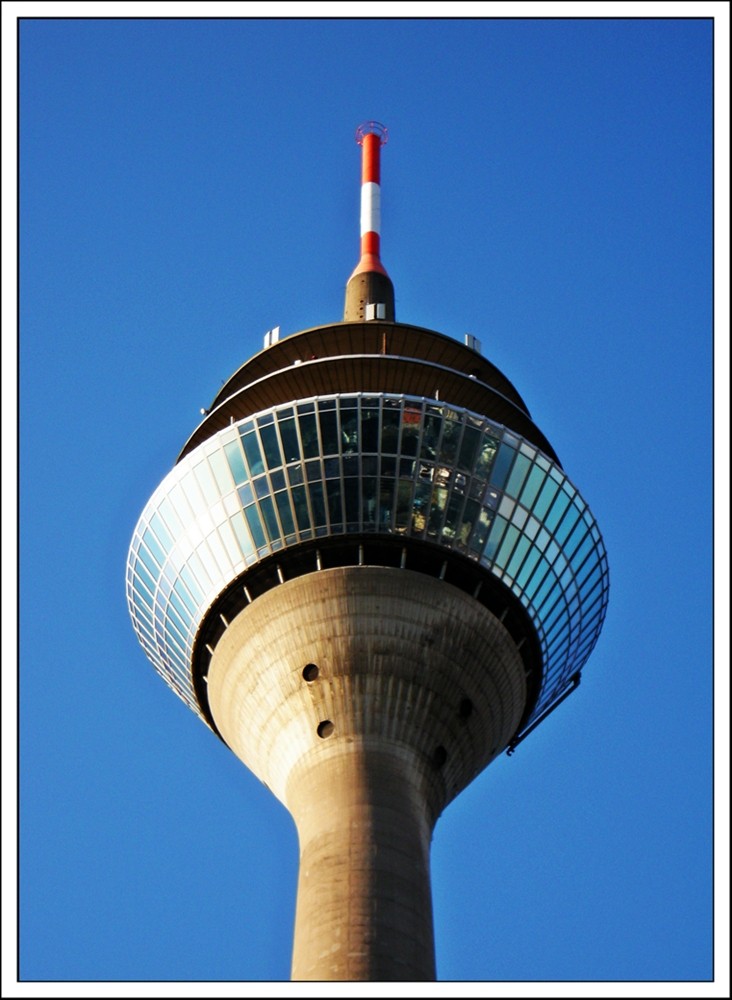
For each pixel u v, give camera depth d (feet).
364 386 199.52
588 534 198.59
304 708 168.96
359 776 161.68
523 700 185.88
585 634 202.39
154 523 195.83
